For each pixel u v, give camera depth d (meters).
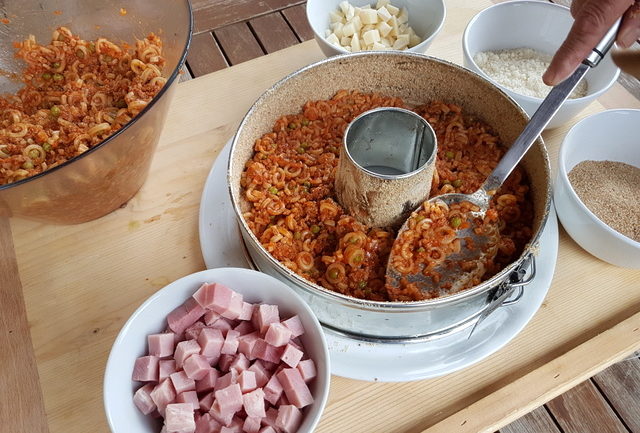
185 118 0.50
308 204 0.41
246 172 0.42
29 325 0.38
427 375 0.36
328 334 0.37
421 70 0.45
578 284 0.41
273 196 0.41
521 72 0.52
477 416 0.34
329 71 0.45
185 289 0.35
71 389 0.36
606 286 0.41
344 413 0.35
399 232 0.38
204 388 0.32
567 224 0.42
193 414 0.30
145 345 0.34
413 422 0.35
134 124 0.34
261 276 0.35
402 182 0.36
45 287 0.40
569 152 0.44
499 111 0.44
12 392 0.36
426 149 0.40
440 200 0.40
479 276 0.37
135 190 0.44
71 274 0.41
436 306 0.31
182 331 0.34
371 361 0.36
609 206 0.43
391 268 0.37
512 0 0.52
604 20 0.32
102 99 0.44
